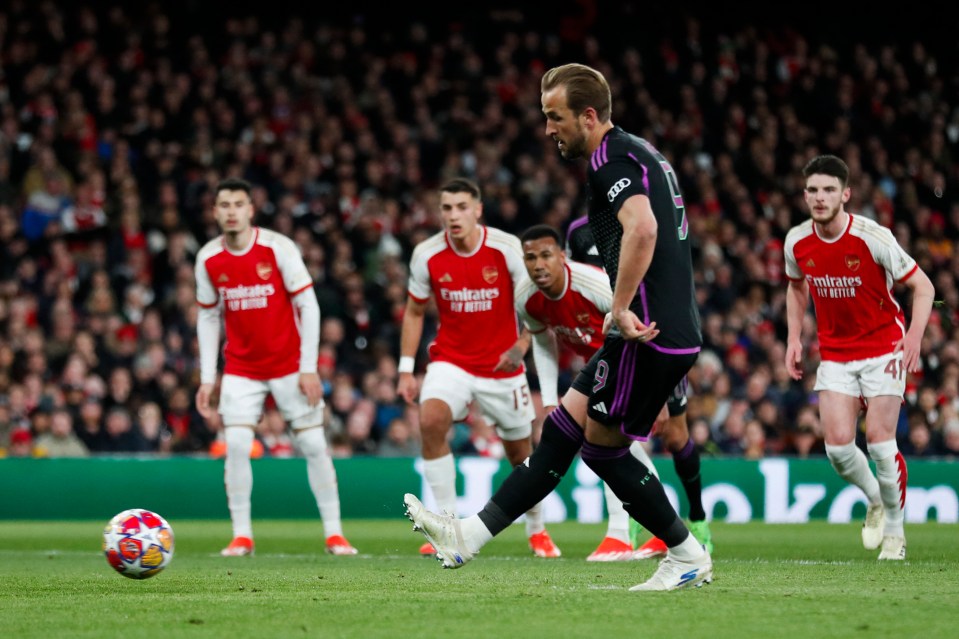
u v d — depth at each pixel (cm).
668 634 1222
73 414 4369
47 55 6178
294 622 1326
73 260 5234
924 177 7025
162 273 5312
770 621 1309
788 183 6856
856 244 2367
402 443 4538
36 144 5703
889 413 2392
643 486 1548
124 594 1642
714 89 7069
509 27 7269
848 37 7712
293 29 6719
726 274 5769
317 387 2778
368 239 5600
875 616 1353
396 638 1204
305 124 6212
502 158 6431
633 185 1444
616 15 7388
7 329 4822
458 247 2633
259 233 2758
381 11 7281
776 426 4884
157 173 5769
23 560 2484
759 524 3941
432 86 6700
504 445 2747
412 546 3027
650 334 1437
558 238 2317
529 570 2064
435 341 2709
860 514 4175
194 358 4856
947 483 4144
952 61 7656
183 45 6662
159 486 3984
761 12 7594
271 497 4012
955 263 6303
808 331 5488
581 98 1508
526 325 2478
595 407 1506
